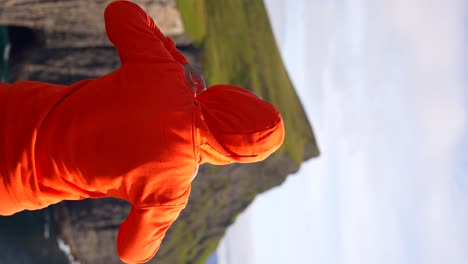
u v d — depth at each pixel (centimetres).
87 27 1557
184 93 245
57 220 1867
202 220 2192
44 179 247
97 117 235
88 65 1683
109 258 1959
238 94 258
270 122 245
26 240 1697
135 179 231
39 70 1638
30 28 1578
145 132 228
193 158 236
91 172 236
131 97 236
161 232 251
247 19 2633
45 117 244
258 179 2262
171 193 234
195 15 1952
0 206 258
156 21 1647
